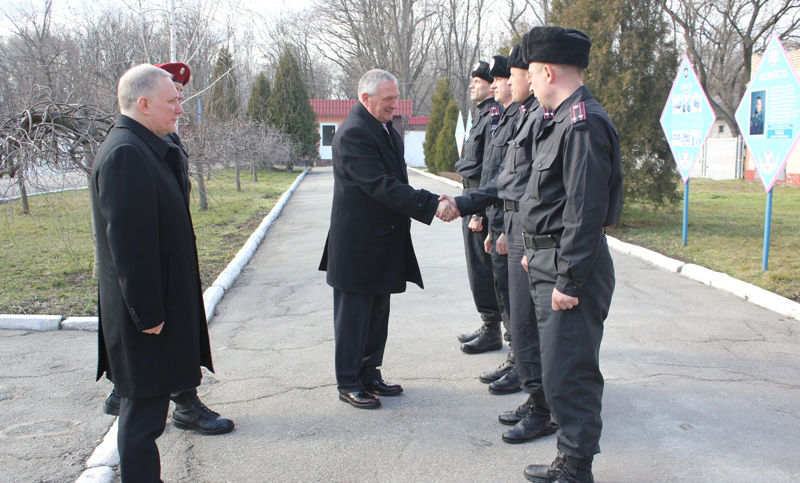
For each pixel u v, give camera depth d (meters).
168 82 2.77
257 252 9.37
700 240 9.25
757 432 3.39
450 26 44.72
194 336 2.85
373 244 3.77
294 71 29.36
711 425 3.48
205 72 11.91
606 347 4.77
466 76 46.06
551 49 2.73
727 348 4.71
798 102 6.46
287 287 7.08
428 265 7.98
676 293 6.41
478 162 4.56
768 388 3.97
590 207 2.57
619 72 10.36
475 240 4.57
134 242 2.50
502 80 4.12
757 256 7.86
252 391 4.08
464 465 3.12
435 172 25.67
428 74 50.22
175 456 3.25
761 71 6.91
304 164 30.86
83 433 3.51
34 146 5.65
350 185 3.76
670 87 10.34
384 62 42.06
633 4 10.18
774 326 5.25
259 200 16.69
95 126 6.17
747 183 19.98
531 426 3.36
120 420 2.75
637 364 4.41
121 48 10.13
